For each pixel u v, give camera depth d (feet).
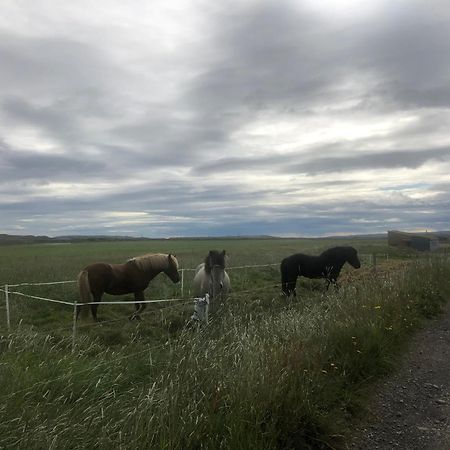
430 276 35.37
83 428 11.03
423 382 17.34
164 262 37.29
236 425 11.45
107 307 38.19
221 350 16.21
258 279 55.77
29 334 20.06
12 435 10.43
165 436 10.88
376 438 13.09
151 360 16.21
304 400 13.01
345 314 21.68
